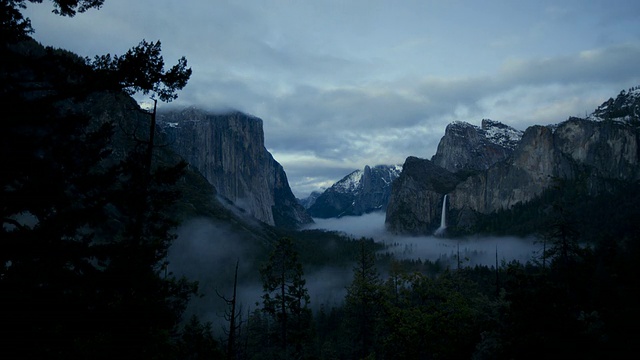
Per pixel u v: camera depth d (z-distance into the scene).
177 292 25.53
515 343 19.00
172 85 13.27
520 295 19.55
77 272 12.66
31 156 11.31
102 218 12.97
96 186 13.14
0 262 11.05
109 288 12.82
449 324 28.84
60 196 11.81
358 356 49.62
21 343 10.91
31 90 11.34
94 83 11.95
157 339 19.28
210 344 35.62
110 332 13.22
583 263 33.59
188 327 38.28
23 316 10.94
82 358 12.08
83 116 12.84
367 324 45.81
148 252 14.45
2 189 10.98
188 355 35.25
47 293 11.38
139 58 12.41
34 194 11.28
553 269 36.41
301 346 47.56
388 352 30.55
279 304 47.34
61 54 12.02
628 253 34.66
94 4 12.84
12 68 11.03
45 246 11.34
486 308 34.06
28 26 11.84
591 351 17.34
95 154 13.52
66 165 12.45
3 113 10.43
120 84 12.67
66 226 12.26
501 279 64.69
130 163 14.94
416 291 31.00
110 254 12.95
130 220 15.27
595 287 27.45
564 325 17.98
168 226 20.89
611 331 18.06
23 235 11.17
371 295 38.19
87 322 12.39
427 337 28.36
